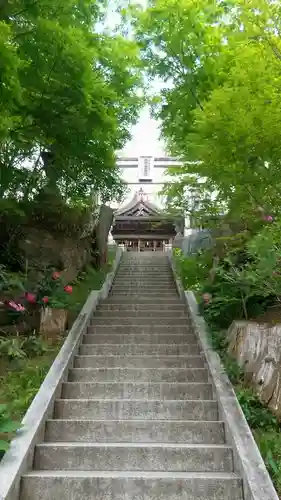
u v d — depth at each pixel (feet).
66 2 20.24
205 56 26.68
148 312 28.04
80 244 38.68
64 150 26.02
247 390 16.69
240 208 22.79
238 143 18.86
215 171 21.34
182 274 38.11
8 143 28.32
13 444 12.81
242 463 12.12
